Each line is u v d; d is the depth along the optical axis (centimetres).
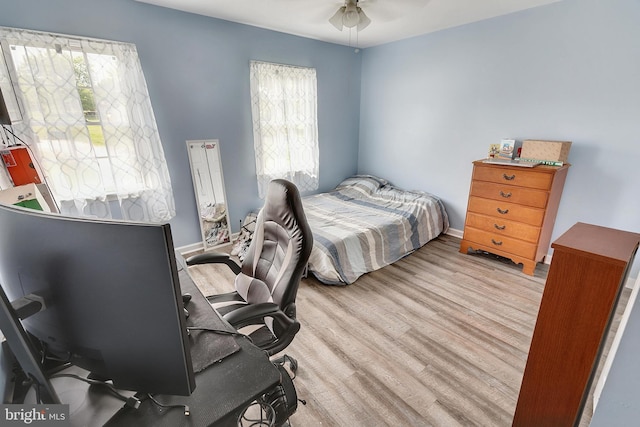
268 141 345
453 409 147
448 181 362
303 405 149
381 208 345
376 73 406
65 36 215
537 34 266
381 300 238
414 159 390
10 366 72
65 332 62
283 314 121
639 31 220
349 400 152
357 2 249
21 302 59
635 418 85
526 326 207
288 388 106
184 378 59
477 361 177
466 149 337
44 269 58
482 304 232
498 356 180
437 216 353
